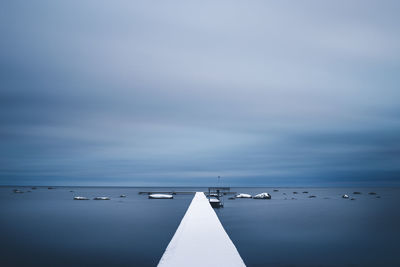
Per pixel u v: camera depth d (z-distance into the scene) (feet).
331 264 58.70
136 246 74.13
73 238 85.10
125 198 310.45
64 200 276.62
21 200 273.95
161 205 209.05
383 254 67.00
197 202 111.96
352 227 107.04
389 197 378.32
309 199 310.45
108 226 107.76
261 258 62.13
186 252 30.53
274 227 104.22
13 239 84.84
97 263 59.62
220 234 40.40
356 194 493.77
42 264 59.93
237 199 280.72
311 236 87.76
